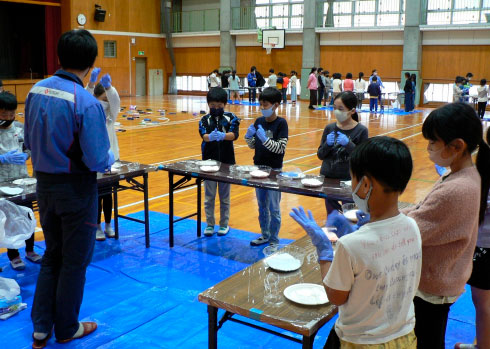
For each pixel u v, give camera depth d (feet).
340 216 7.17
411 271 5.40
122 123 47.62
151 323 10.76
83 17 73.10
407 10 64.03
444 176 6.82
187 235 16.69
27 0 66.59
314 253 8.75
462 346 9.05
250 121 48.03
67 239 9.46
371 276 5.10
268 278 7.77
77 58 9.07
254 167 14.85
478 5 60.85
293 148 34.19
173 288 12.52
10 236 11.54
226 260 14.42
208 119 16.03
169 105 66.59
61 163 9.02
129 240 16.10
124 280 12.98
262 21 77.51
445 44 63.87
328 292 5.33
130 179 14.93
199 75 85.35
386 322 5.35
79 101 8.93
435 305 6.66
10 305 11.09
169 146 34.50
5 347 9.77
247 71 80.38
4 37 71.41
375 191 5.17
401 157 5.00
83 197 9.38
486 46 61.16
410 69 65.36
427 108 65.62
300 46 74.84
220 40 80.69
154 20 84.89
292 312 6.66
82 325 10.25
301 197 21.63
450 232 6.17
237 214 19.25
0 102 12.26
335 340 6.26
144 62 85.15
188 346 9.87
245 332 10.40
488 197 7.68
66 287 9.62
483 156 7.09
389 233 5.18
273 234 15.15
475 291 8.10
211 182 16.25
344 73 71.56
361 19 68.95
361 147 5.19
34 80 66.54
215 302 7.02
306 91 74.54
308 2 71.31
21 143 13.61
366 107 67.46
